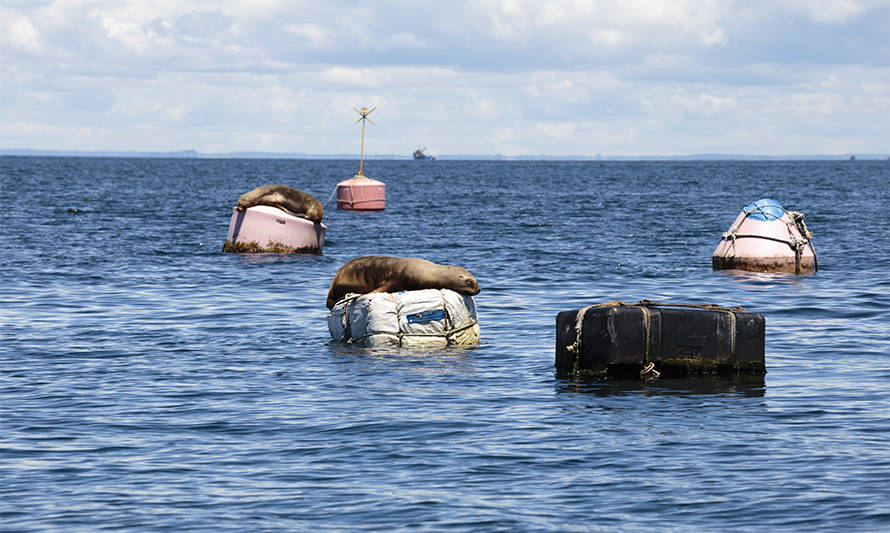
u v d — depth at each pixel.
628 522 12.48
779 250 39.97
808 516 12.56
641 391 20.06
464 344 25.48
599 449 15.65
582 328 21.59
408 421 17.52
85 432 16.78
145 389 20.16
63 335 26.33
